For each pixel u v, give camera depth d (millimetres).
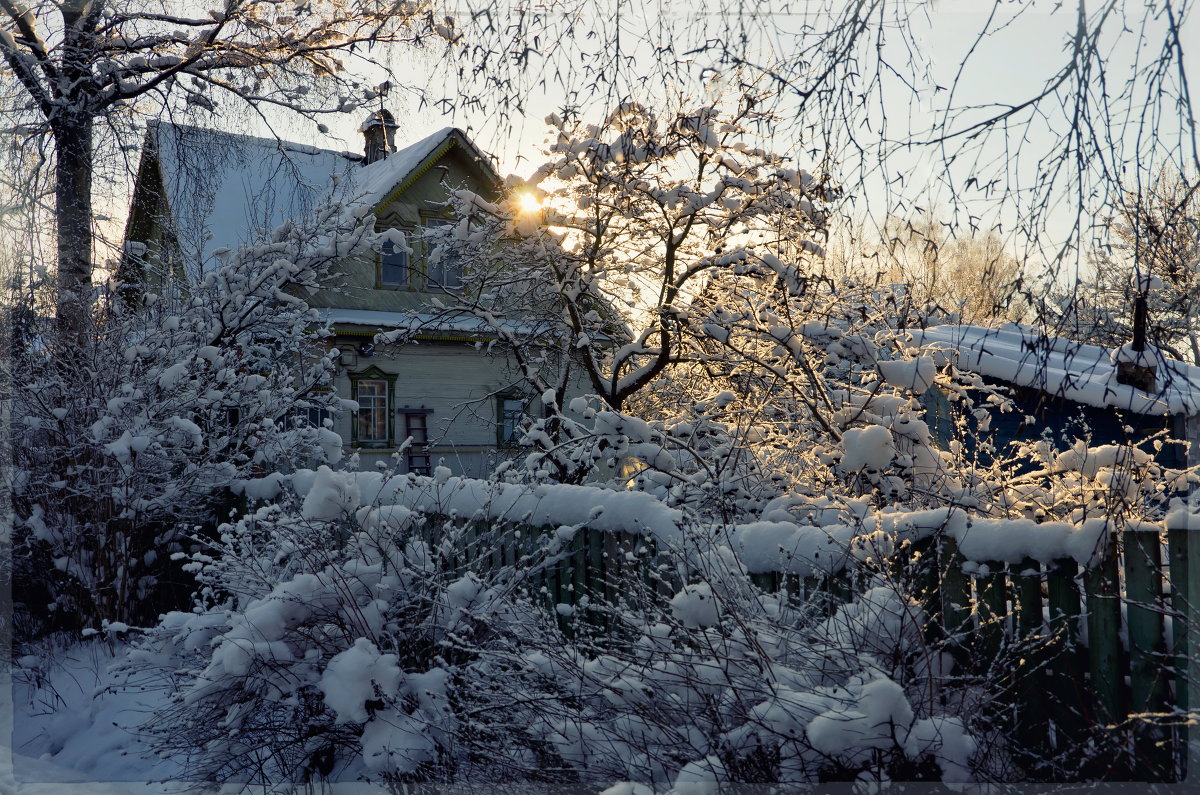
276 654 3783
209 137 12289
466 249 8469
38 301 8367
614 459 6277
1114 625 3002
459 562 4902
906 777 2756
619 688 3230
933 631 3338
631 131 6844
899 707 2670
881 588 3277
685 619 3225
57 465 7133
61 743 5340
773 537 3781
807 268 6102
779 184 6582
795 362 5906
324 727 4020
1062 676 3078
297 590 3934
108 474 6766
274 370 8781
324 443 7305
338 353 8695
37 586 7211
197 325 7883
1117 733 2934
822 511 4578
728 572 3531
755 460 5594
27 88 10461
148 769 4750
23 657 6586
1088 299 3156
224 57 12195
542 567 4406
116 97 11383
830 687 2961
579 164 7227
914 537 3412
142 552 7211
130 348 6973
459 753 3723
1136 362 3170
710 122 6703
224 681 3822
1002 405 5684
